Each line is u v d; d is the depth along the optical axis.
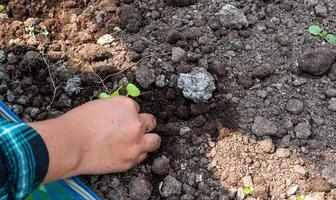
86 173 0.45
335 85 0.53
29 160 0.36
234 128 0.51
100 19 0.58
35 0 0.60
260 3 0.59
